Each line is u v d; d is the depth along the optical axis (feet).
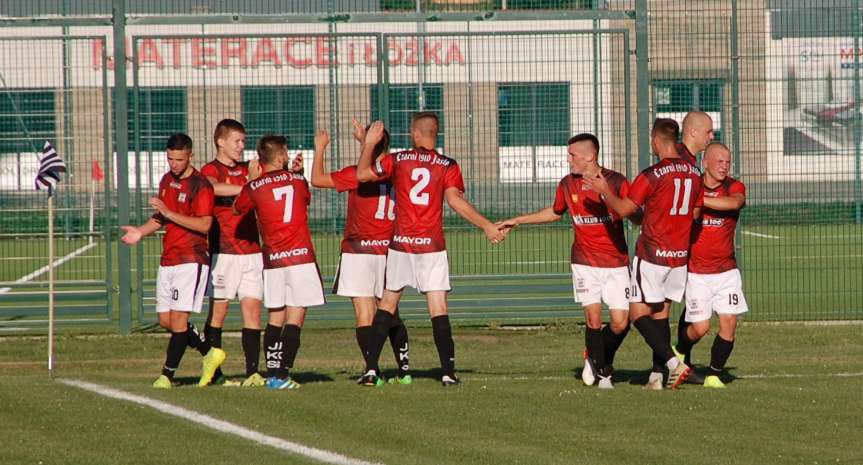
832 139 256.32
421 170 124.77
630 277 127.65
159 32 266.98
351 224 129.70
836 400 114.52
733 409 110.22
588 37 231.91
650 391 121.08
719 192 128.06
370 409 110.63
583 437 98.32
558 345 172.14
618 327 127.24
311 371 146.61
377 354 125.59
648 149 184.65
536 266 264.11
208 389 123.75
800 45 238.68
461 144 221.87
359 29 270.87
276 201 126.52
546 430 101.19
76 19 183.42
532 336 181.27
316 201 250.37
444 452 92.94
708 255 127.13
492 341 176.35
